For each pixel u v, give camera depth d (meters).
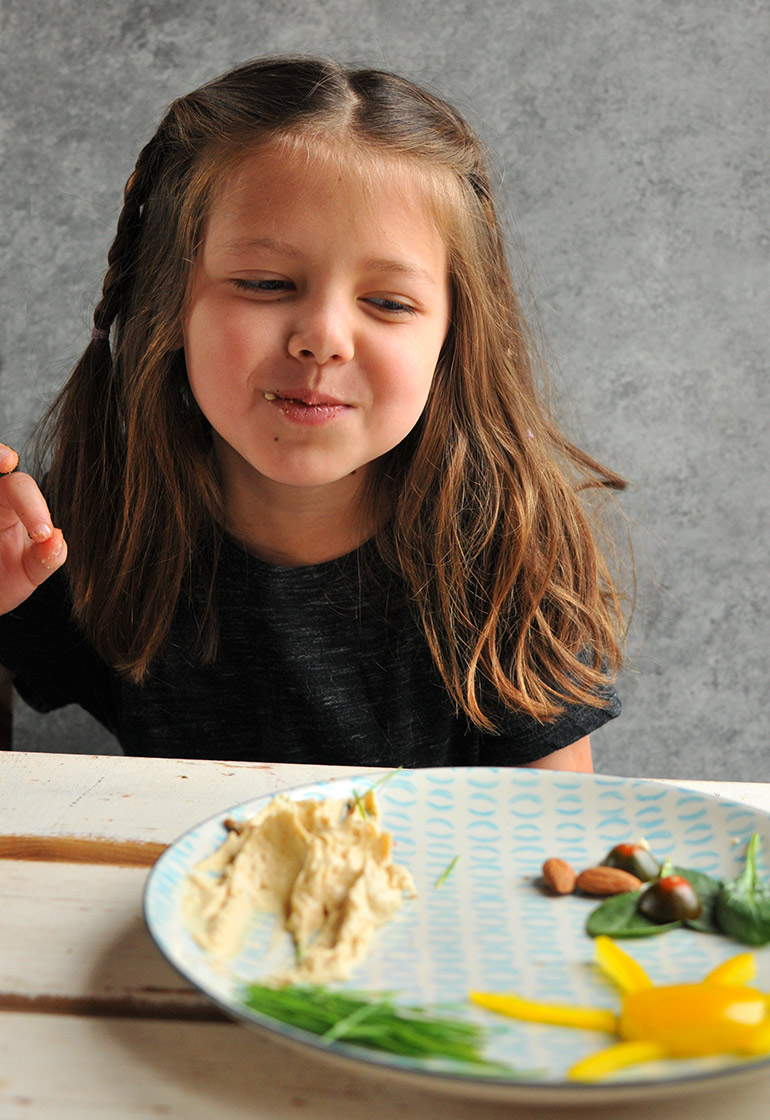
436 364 0.74
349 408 0.67
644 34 1.03
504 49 1.03
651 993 0.37
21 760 0.55
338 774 0.55
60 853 0.48
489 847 0.48
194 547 0.75
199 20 1.02
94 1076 0.37
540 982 0.41
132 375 0.74
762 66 1.04
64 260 1.05
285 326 0.65
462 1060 0.35
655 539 1.09
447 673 0.76
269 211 0.65
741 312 1.07
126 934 0.44
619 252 1.05
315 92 0.68
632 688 1.11
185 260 0.69
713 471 1.09
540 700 0.76
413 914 0.44
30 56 1.03
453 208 0.70
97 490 0.78
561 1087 0.32
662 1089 0.32
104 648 0.76
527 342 0.88
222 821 0.46
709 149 1.05
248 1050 0.38
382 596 0.76
